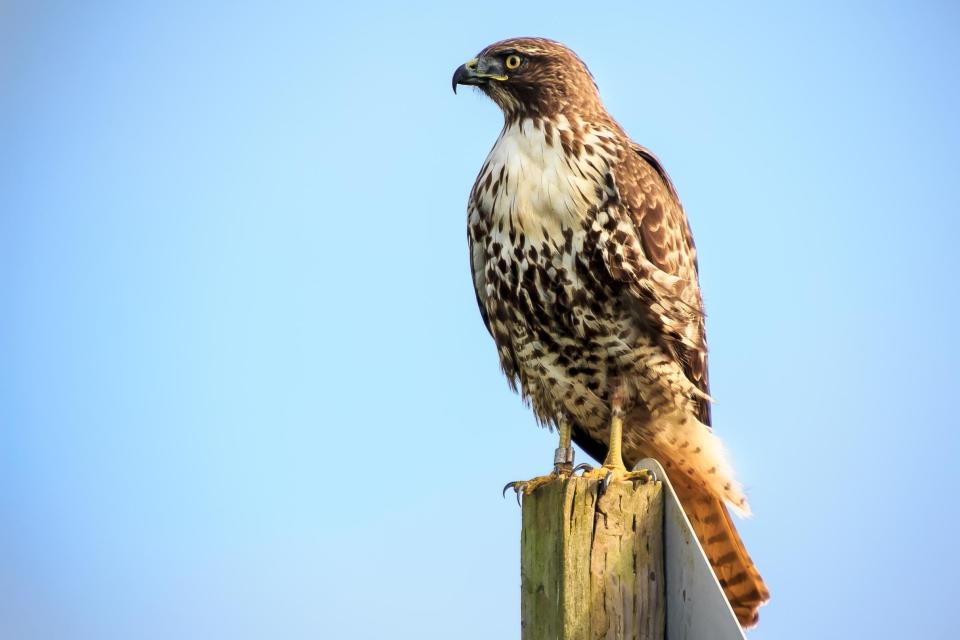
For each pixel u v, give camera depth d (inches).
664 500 287.3
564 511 285.4
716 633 257.6
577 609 279.7
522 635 300.2
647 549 285.4
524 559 302.5
